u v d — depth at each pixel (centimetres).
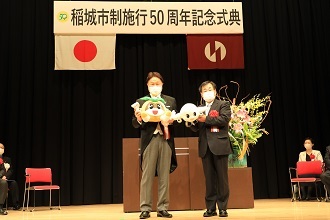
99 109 717
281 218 331
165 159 361
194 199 447
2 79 696
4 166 584
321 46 779
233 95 752
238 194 458
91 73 724
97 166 701
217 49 741
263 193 723
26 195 669
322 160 652
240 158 469
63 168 683
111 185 693
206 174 363
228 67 739
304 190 652
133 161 461
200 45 738
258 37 772
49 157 684
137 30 717
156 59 741
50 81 707
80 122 703
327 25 785
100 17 713
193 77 749
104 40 713
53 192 675
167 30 724
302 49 778
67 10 708
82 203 682
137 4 723
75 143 696
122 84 724
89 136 704
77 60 702
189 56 734
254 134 478
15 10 719
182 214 395
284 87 758
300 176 623
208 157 362
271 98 754
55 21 702
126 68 732
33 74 708
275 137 743
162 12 727
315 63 775
